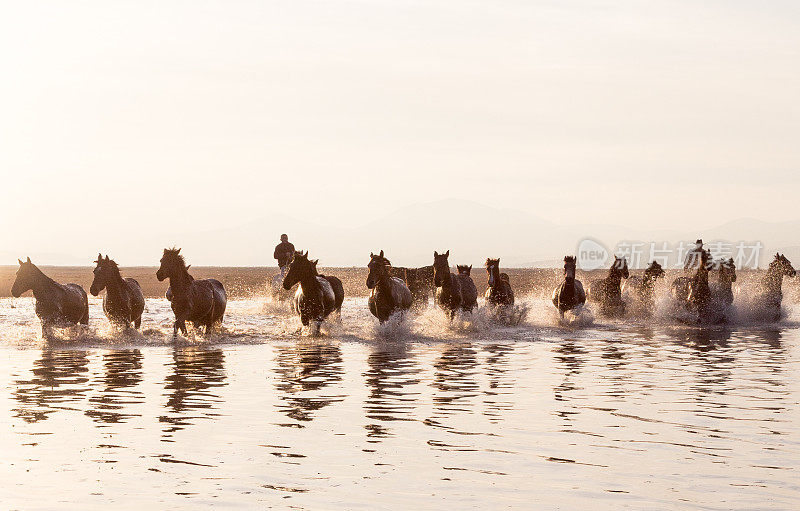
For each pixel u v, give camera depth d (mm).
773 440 11117
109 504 8289
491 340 24516
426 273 30922
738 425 12070
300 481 9117
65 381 15953
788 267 32562
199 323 24109
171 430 11578
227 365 18422
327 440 11031
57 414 12664
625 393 14844
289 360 19422
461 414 12820
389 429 11719
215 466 9719
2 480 9102
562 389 15266
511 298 29922
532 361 19438
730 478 9281
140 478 9195
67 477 9227
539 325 29359
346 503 8352
